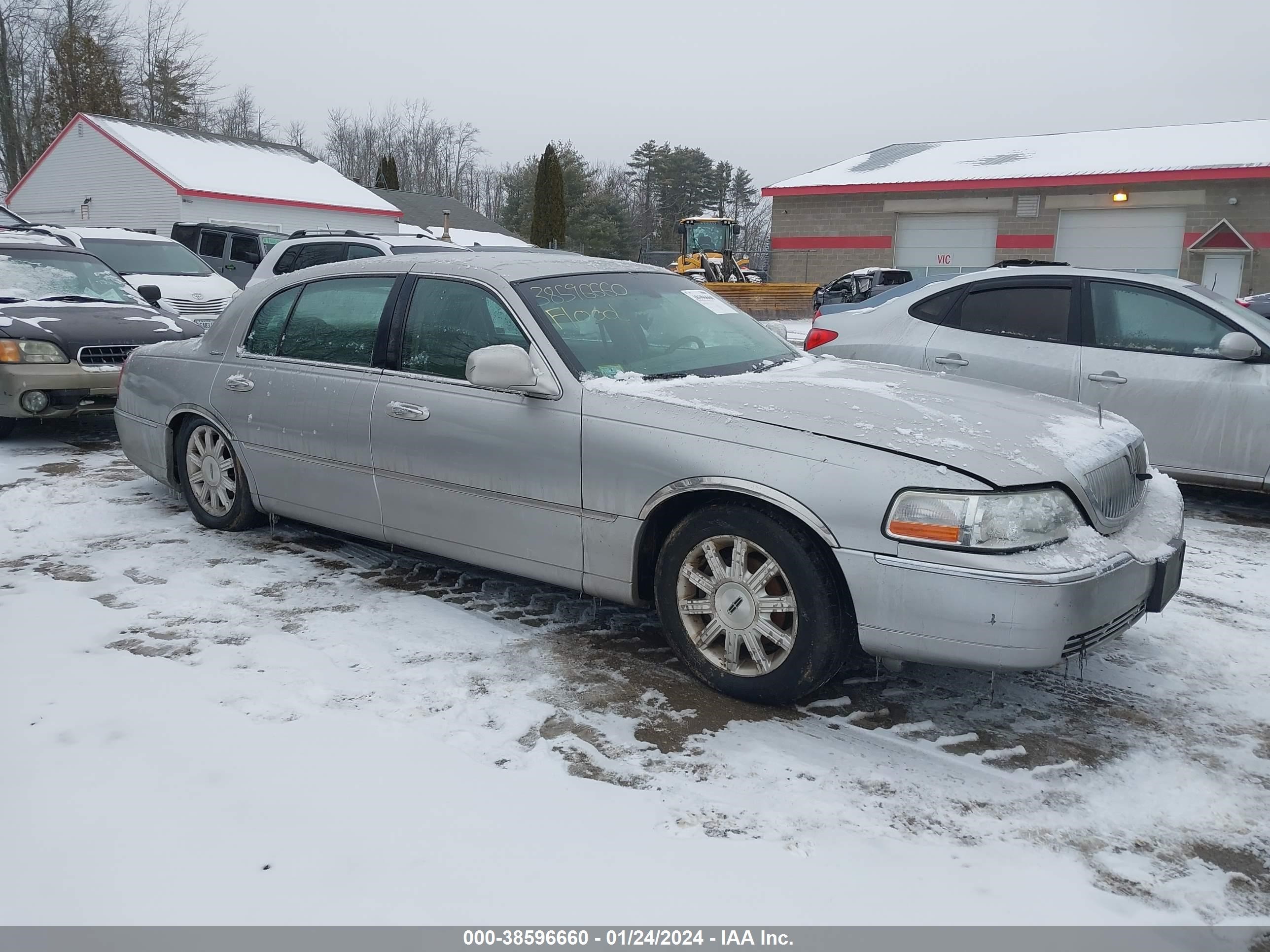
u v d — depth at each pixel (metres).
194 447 5.21
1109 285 6.25
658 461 3.38
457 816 2.59
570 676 3.53
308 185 32.66
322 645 3.73
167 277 12.92
